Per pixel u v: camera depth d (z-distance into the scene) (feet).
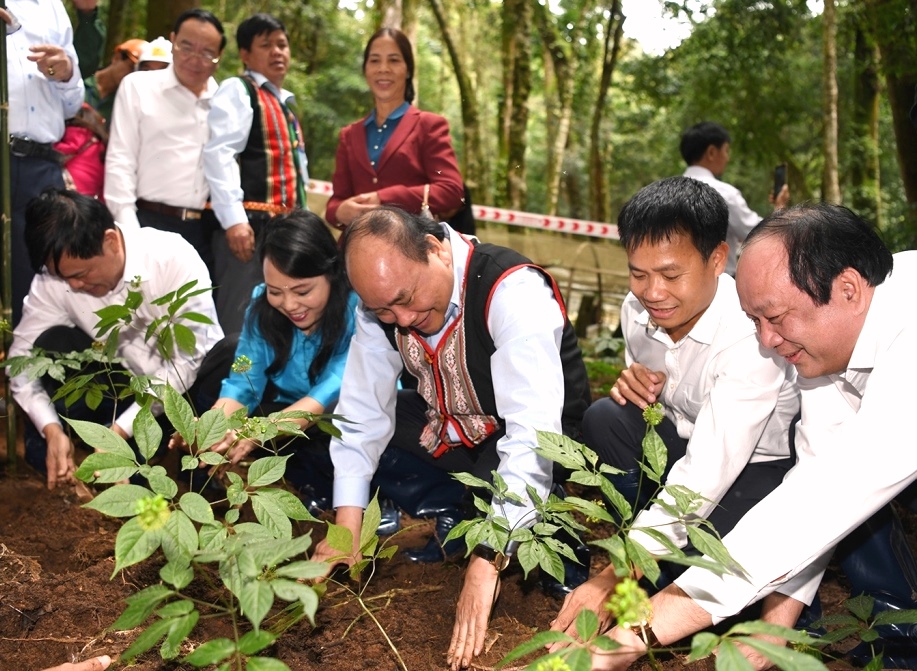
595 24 52.08
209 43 14.74
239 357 9.50
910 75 31.63
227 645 5.42
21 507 11.50
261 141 15.07
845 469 6.40
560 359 9.00
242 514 11.62
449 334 9.04
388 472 10.96
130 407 11.48
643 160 60.29
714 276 8.24
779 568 6.41
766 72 45.75
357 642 8.39
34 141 13.73
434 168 14.64
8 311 12.25
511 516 8.20
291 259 9.81
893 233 33.19
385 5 37.01
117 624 5.65
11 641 8.23
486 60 65.16
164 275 11.44
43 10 13.84
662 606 6.70
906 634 8.24
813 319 6.64
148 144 14.87
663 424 9.72
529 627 8.96
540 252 34.50
